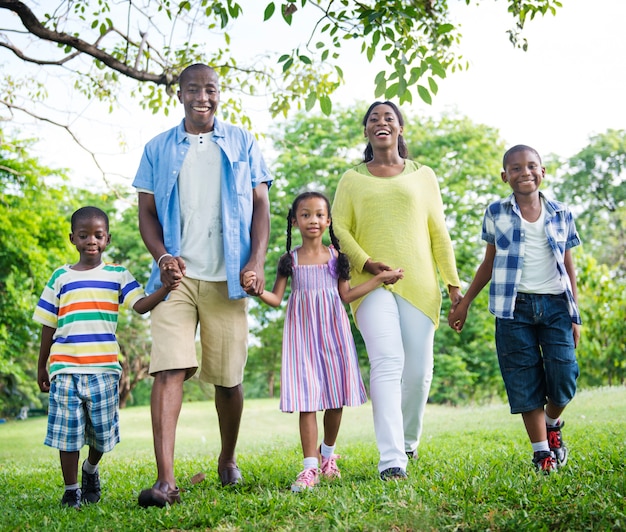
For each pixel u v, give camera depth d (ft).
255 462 19.01
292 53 16.61
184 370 13.47
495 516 10.15
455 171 84.38
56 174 70.59
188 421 60.54
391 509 10.64
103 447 13.73
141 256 95.71
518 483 11.72
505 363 13.88
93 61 31.73
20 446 44.16
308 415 13.96
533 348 13.80
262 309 88.48
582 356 56.70
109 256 98.94
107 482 16.72
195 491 13.66
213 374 14.30
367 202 15.40
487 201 84.84
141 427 59.98
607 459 14.05
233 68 28.30
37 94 34.50
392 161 15.94
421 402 15.79
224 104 29.50
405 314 15.15
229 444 14.97
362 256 14.88
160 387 13.16
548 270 13.85
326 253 14.98
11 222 68.74
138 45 27.55
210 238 14.01
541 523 9.80
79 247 13.88
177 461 21.26
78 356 13.47
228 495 12.76
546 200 14.17
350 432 38.09
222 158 14.20
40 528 11.22
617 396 37.88
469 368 85.30
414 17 16.71
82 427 13.51
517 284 13.74
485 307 83.15
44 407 106.73
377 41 16.11
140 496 12.18
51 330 14.03
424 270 15.29
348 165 79.00
